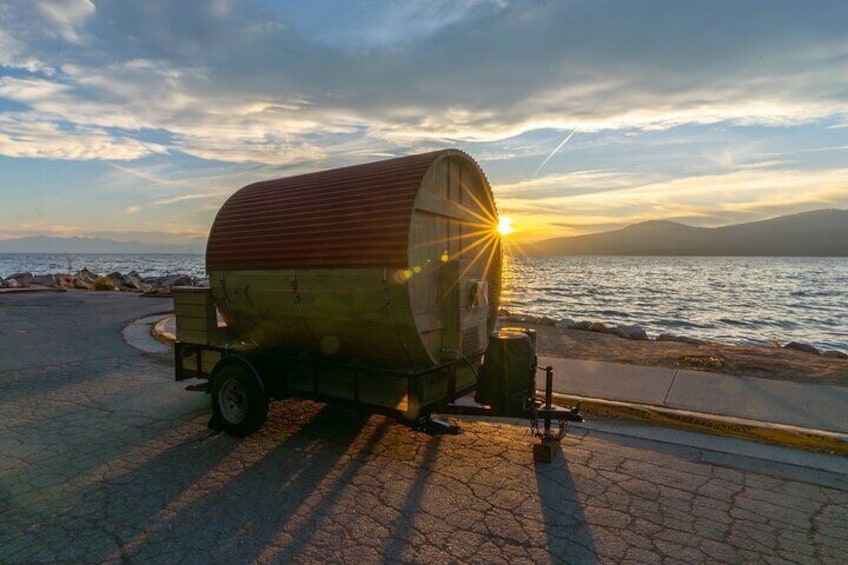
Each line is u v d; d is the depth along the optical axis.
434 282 5.60
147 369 9.54
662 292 46.66
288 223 5.99
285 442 5.70
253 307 6.25
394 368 5.60
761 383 7.55
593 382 7.72
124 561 3.46
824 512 4.11
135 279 40.28
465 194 6.31
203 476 4.81
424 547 3.61
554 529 3.85
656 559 3.47
